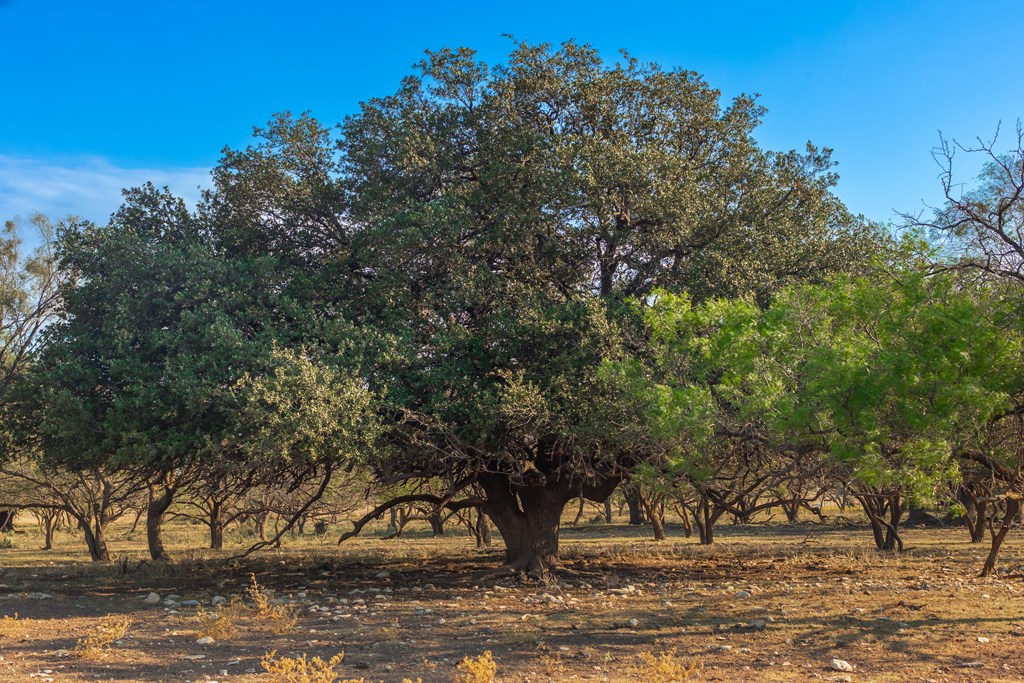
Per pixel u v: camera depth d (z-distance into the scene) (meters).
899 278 13.02
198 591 20.22
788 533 41.38
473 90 22.36
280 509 23.88
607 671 10.05
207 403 16.86
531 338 19.08
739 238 21.22
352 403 16.97
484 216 20.95
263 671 10.16
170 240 21.64
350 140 22.50
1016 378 12.03
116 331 18.02
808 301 13.86
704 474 14.88
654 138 22.81
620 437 17.84
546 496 23.03
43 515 46.69
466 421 18.98
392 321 19.48
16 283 30.70
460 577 22.33
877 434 11.93
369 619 14.88
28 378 18.91
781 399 12.98
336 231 22.48
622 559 26.39
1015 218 13.84
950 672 9.70
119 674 9.92
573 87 22.17
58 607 17.38
